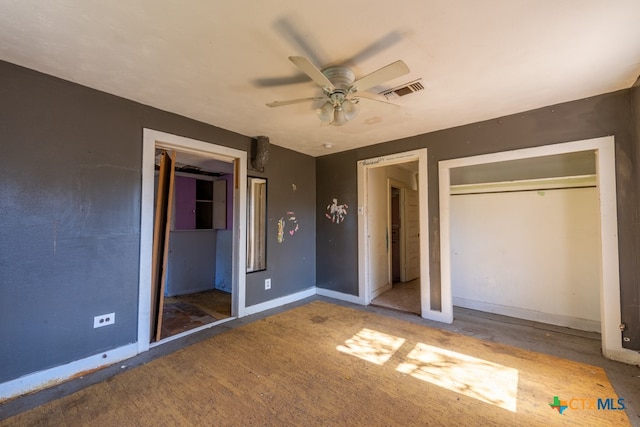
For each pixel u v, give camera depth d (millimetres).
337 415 1766
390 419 1730
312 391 2008
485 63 1971
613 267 2408
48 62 1962
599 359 2432
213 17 1513
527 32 1646
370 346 2711
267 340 2850
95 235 2346
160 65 1993
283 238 4121
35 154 2074
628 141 2357
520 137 2834
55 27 1589
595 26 1592
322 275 4570
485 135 3039
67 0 1375
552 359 2443
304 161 4492
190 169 5012
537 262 3418
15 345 1978
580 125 2541
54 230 2150
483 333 3010
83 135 2289
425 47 1788
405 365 2357
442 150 3342
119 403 1885
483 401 1896
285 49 1804
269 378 2170
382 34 1663
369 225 4270
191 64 1979
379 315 3602
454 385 2078
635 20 1538
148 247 2645
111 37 1683
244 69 2041
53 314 2135
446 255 3307
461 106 2686
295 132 3469
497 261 3682
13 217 1987
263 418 1739
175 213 5109
